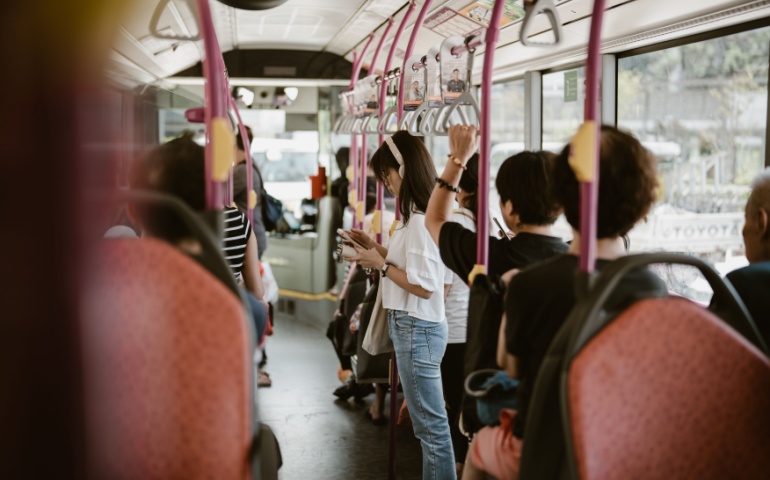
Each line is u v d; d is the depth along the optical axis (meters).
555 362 1.80
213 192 1.95
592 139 1.81
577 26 4.17
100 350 1.73
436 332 3.41
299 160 8.33
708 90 3.65
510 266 2.52
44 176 1.13
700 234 3.71
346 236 3.95
